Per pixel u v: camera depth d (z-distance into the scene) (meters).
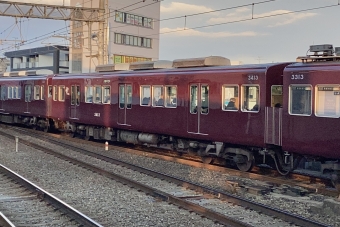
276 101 12.73
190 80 15.14
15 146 18.91
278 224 8.24
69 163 14.94
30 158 15.95
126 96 18.33
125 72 18.59
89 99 20.77
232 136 13.70
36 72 27.22
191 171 13.94
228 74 13.76
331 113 10.87
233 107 13.66
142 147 20.70
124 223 8.18
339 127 10.68
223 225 8.07
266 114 12.62
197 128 14.92
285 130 12.04
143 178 12.68
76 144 20.98
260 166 14.95
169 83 16.05
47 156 16.42
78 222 8.00
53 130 27.02
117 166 14.64
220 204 9.70
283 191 11.02
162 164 15.27
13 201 9.64
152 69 17.73
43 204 9.35
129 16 47.53
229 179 12.59
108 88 19.42
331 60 11.20
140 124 17.55
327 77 10.94
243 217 8.70
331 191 10.71
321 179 12.53
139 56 49.50
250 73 13.05
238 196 10.30
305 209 9.44
